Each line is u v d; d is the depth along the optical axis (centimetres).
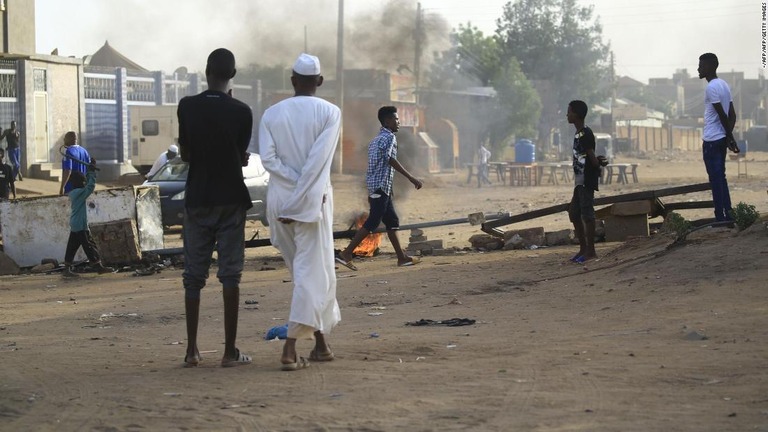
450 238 1962
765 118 13738
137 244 1570
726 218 1195
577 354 660
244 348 782
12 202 1625
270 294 1175
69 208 1627
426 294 1087
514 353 683
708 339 680
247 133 679
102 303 1176
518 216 1546
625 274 1038
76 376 670
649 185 4100
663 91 14550
